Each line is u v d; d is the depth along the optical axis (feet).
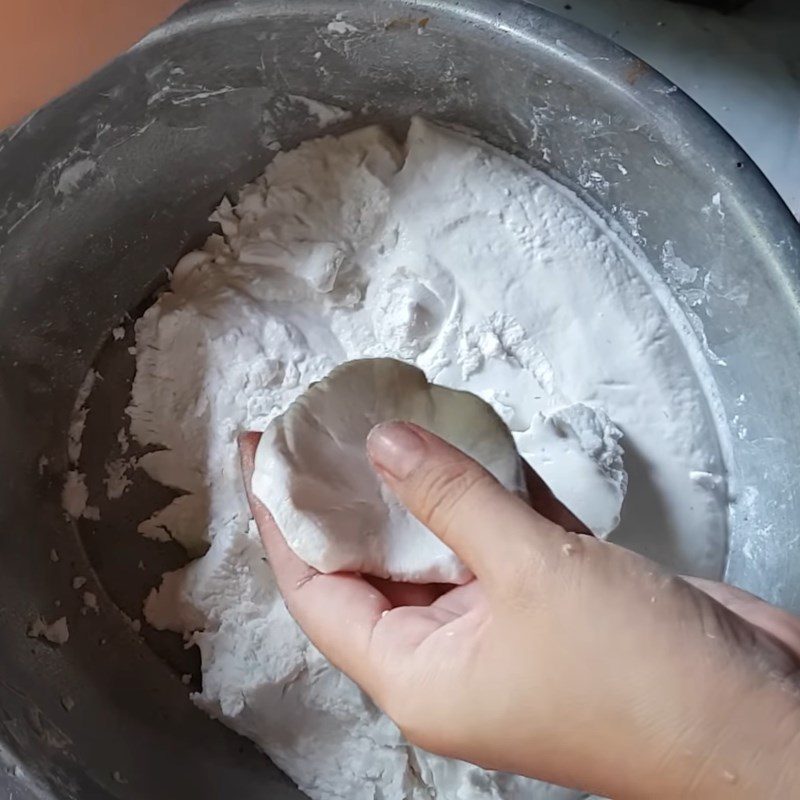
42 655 1.16
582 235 1.35
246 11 1.09
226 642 1.22
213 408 1.29
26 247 1.15
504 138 1.36
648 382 1.32
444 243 1.34
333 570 0.88
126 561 1.30
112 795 1.01
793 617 0.81
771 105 1.43
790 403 1.15
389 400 0.97
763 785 0.62
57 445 1.31
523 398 1.31
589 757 0.69
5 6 0.77
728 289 1.22
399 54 1.21
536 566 0.71
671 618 0.68
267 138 1.34
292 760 1.19
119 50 0.87
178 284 1.37
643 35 1.47
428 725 0.76
